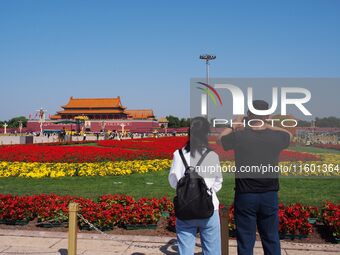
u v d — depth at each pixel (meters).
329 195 12.29
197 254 6.83
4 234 7.98
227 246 5.56
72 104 123.94
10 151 24.47
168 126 134.25
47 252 6.85
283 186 13.98
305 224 7.65
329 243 7.50
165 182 15.19
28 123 107.88
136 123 107.69
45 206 9.05
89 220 8.35
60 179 16.08
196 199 4.57
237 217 5.15
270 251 5.07
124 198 9.80
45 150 25.50
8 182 15.23
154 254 6.82
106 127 108.44
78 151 24.95
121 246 7.25
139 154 23.50
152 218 8.46
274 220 5.07
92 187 13.97
